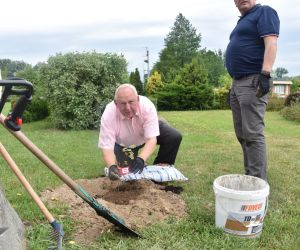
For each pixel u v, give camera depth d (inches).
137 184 180.2
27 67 655.8
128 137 185.2
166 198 169.0
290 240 132.8
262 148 173.6
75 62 442.9
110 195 171.8
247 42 171.3
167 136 202.1
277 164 248.4
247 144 176.1
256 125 171.9
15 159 242.8
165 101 944.3
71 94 440.5
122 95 166.1
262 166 174.2
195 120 612.4
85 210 154.2
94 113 449.7
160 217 149.4
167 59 2016.5
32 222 143.6
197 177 209.2
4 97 103.7
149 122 177.8
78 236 134.6
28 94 104.7
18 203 160.6
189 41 2038.6
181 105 952.9
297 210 159.8
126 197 169.0
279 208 162.2
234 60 175.6
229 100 190.2
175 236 134.3
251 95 170.6
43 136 377.4
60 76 442.6
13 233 120.0
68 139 355.3
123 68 462.6
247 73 171.8
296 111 609.0
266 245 130.6
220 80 1537.9
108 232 136.4
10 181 190.2
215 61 2124.8
